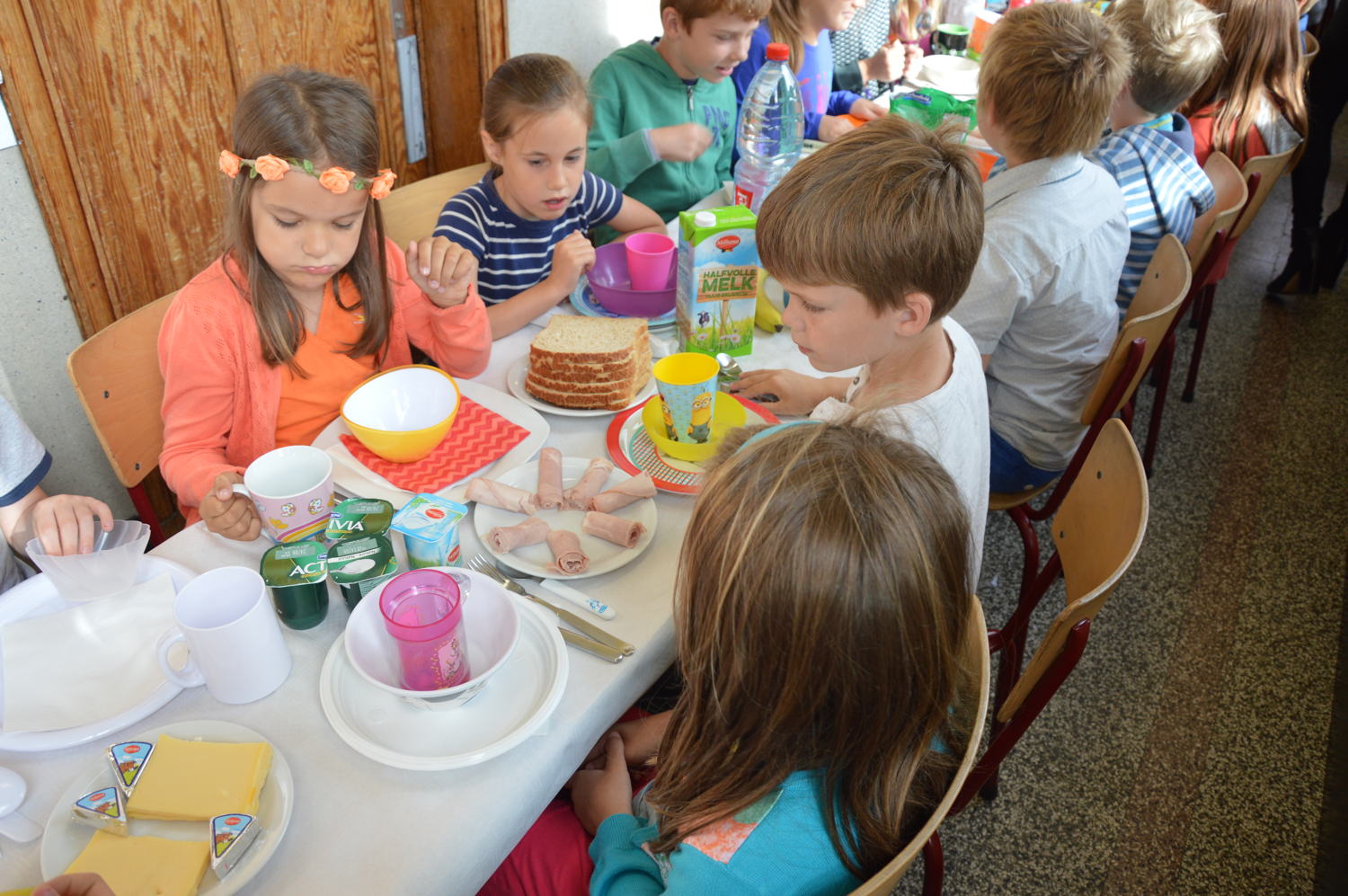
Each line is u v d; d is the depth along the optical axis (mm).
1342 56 2762
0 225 1542
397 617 808
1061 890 1470
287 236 1127
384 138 2357
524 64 1584
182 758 713
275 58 1987
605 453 1153
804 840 695
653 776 826
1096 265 1565
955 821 1562
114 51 1658
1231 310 3188
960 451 1001
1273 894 1471
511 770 753
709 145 2043
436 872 677
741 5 1962
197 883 640
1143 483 1036
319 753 759
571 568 945
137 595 902
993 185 1597
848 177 929
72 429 1758
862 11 2826
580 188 1807
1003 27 1527
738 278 1305
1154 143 1901
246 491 996
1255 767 1675
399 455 1080
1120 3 1903
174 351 1195
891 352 1061
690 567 690
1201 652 1913
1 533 1124
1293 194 3041
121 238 1781
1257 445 2545
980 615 854
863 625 624
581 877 918
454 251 1255
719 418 1182
